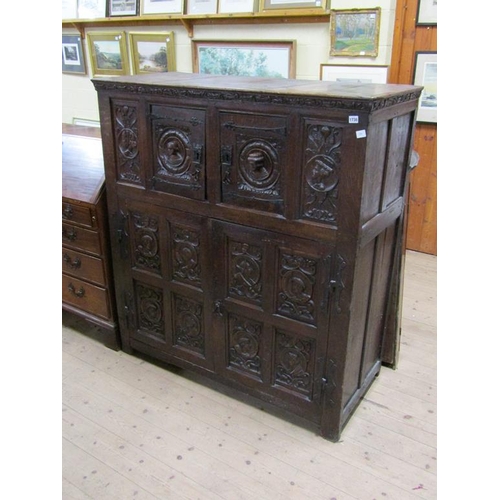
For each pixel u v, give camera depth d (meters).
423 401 1.95
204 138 1.62
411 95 1.56
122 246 2.04
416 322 2.51
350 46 2.91
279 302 1.67
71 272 2.29
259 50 3.23
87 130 2.59
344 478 1.59
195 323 1.96
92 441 1.75
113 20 3.92
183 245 1.85
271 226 1.58
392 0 2.74
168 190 1.80
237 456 1.68
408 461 1.66
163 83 1.67
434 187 3.17
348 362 1.65
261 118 1.48
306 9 2.92
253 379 1.86
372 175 1.43
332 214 1.45
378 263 1.71
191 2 3.43
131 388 2.04
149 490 1.55
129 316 2.17
